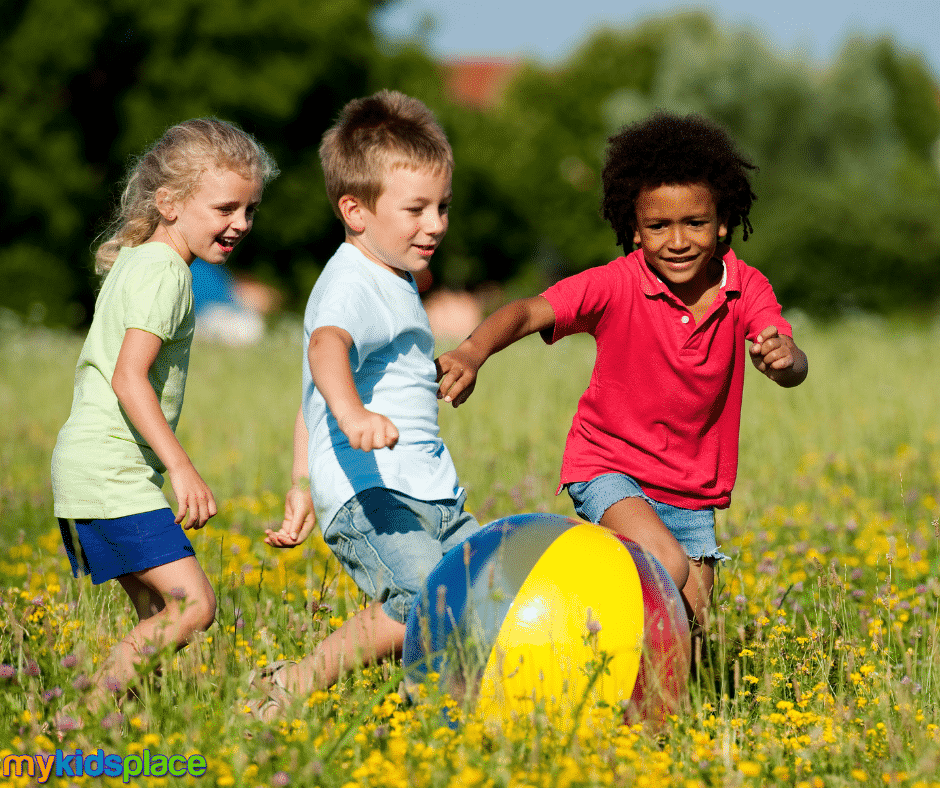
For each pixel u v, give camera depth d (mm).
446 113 148250
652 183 14555
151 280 13539
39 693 12219
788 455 30562
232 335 80375
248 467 29172
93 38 116812
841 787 10391
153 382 13789
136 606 14195
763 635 14734
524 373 51219
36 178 116625
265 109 120562
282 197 127250
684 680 12078
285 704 12602
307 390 14219
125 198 14586
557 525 12656
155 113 117938
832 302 128625
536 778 9898
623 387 15336
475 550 12422
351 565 13883
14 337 72375
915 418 35750
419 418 14031
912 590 17547
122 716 11836
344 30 126438
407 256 14242
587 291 15023
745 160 15141
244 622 15641
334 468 13688
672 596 12258
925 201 139125
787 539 21891
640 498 14789
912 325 104000
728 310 15266
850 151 170250
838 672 13695
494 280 174125
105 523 13422
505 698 11391
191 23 120875
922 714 12156
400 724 11344
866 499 24922
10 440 35094
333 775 10539
